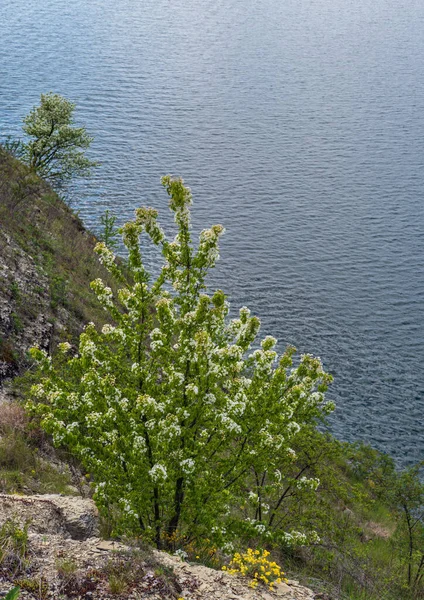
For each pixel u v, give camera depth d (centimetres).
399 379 4347
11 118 9269
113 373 1023
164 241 1079
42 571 685
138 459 940
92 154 8881
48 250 2639
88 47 18712
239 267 5997
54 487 1217
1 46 17075
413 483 1750
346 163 10062
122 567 715
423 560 1620
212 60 19462
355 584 1335
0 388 1570
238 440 1059
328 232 7138
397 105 14438
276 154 10350
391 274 6131
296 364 4350
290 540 1062
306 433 1511
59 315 2123
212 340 1062
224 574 795
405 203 8294
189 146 10212
